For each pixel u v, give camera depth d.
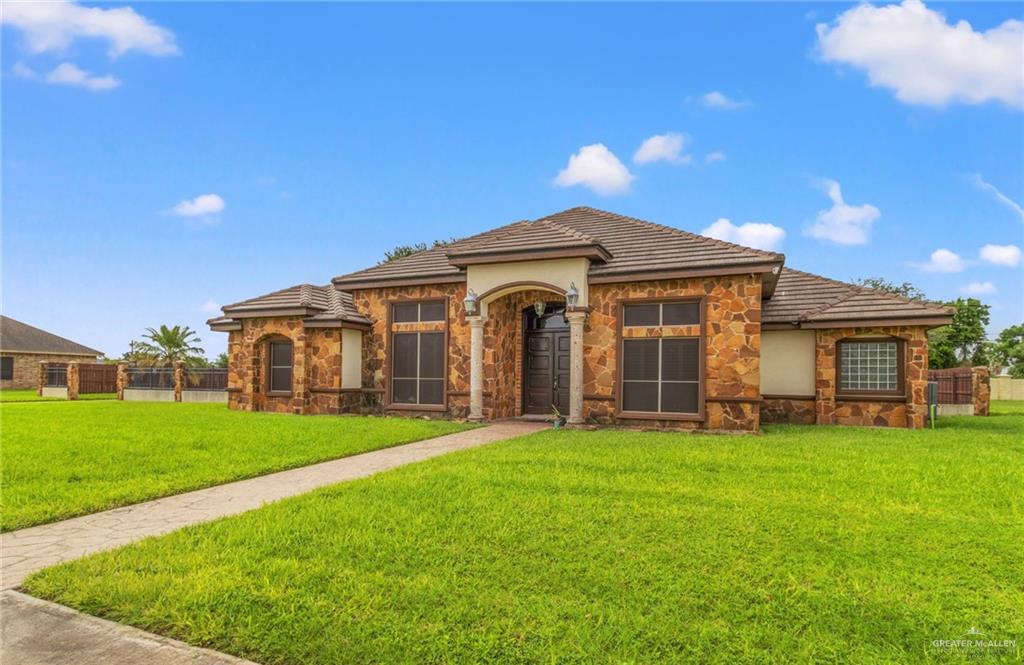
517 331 18.22
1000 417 18.98
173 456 9.90
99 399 29.33
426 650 3.45
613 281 15.17
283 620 3.83
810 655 3.39
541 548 5.10
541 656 3.37
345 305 19.52
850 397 16.47
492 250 16.02
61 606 4.11
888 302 16.19
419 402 18.08
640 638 3.58
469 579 4.46
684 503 6.61
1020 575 4.52
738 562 4.77
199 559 4.87
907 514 6.19
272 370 19.81
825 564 4.73
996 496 6.99
